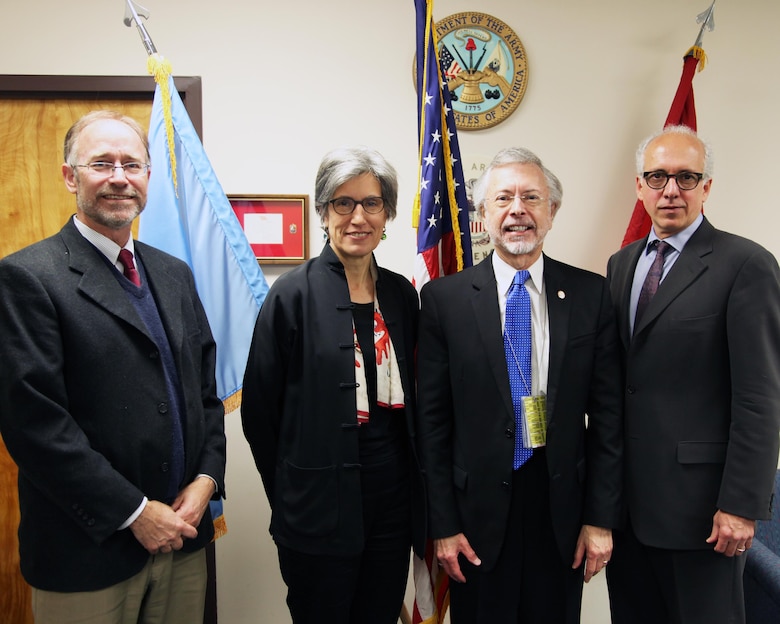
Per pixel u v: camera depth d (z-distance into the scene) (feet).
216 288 5.23
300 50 6.22
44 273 3.46
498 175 4.22
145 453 3.64
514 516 4.15
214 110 6.17
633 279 4.66
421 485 4.26
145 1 6.02
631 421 4.30
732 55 6.56
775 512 5.85
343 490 4.03
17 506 6.23
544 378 4.17
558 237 6.66
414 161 6.41
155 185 5.02
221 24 6.12
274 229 6.28
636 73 6.53
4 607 6.26
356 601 4.46
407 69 6.33
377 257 6.50
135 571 3.66
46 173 6.08
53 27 5.95
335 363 4.04
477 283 4.33
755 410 3.87
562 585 4.20
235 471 6.43
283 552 4.20
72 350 3.47
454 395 4.26
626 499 4.33
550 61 6.47
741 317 3.96
